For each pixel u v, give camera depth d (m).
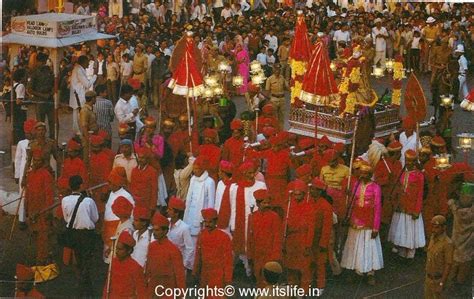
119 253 10.23
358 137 16.38
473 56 28.48
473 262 12.47
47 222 12.85
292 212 11.75
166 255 10.52
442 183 13.64
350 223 12.34
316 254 11.89
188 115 14.91
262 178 12.66
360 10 32.94
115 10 28.77
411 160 13.05
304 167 12.25
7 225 14.52
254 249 11.57
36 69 17.45
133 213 11.34
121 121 16.28
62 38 16.70
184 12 30.66
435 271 11.17
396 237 13.21
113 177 12.34
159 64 22.30
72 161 13.50
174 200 11.64
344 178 13.04
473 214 12.11
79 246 11.98
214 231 10.99
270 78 19.09
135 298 10.30
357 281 12.55
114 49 22.72
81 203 11.96
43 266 12.73
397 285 12.48
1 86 19.73
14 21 16.75
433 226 11.17
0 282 12.19
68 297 11.98
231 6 31.55
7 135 18.45
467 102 14.25
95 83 20.91
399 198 13.15
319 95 14.84
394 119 17.25
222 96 17.31
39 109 17.41
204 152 14.22
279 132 15.00
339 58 18.98
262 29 26.97
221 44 25.09
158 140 14.53
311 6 33.00
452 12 33.16
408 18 31.19
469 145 16.48
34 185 12.88
